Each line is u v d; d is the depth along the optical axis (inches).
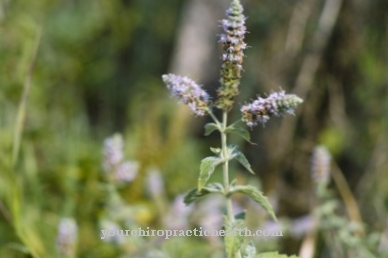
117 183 225.8
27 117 316.5
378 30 361.4
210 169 130.2
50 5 420.5
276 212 283.4
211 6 552.4
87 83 431.2
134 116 424.2
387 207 316.8
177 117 351.3
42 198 264.4
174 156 330.6
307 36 358.0
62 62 407.8
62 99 375.2
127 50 523.8
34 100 328.2
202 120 429.4
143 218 260.1
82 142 315.9
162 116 405.1
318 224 228.8
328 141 346.6
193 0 555.5
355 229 222.7
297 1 361.7
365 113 362.3
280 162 336.2
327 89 355.9
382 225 279.9
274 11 366.6
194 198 135.0
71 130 312.3
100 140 362.6
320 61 358.0
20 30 325.1
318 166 216.8
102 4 483.2
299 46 358.9
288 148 339.0
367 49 361.4
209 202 255.9
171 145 334.0
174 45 545.3
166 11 547.8
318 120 352.8
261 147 342.3
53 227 248.7
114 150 220.1
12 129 279.4
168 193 314.0
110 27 501.0
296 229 248.1
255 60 366.6
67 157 291.7
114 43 500.1
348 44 358.6
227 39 127.1
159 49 540.4
